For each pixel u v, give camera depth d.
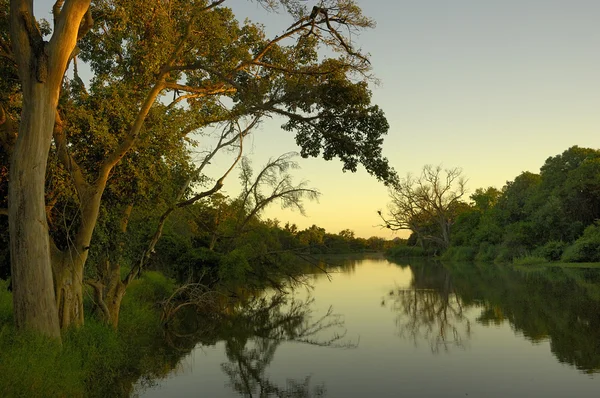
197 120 15.59
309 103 14.30
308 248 34.09
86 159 13.66
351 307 25.00
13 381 8.16
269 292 33.75
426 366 12.66
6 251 14.27
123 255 16.03
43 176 10.54
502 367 12.23
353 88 14.20
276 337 17.70
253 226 32.62
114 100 13.62
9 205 10.41
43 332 10.31
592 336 15.27
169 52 14.78
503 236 66.88
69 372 9.88
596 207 58.56
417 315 21.45
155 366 13.41
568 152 67.00
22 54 10.27
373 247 147.12
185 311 24.86
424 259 88.88
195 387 11.38
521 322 18.28
